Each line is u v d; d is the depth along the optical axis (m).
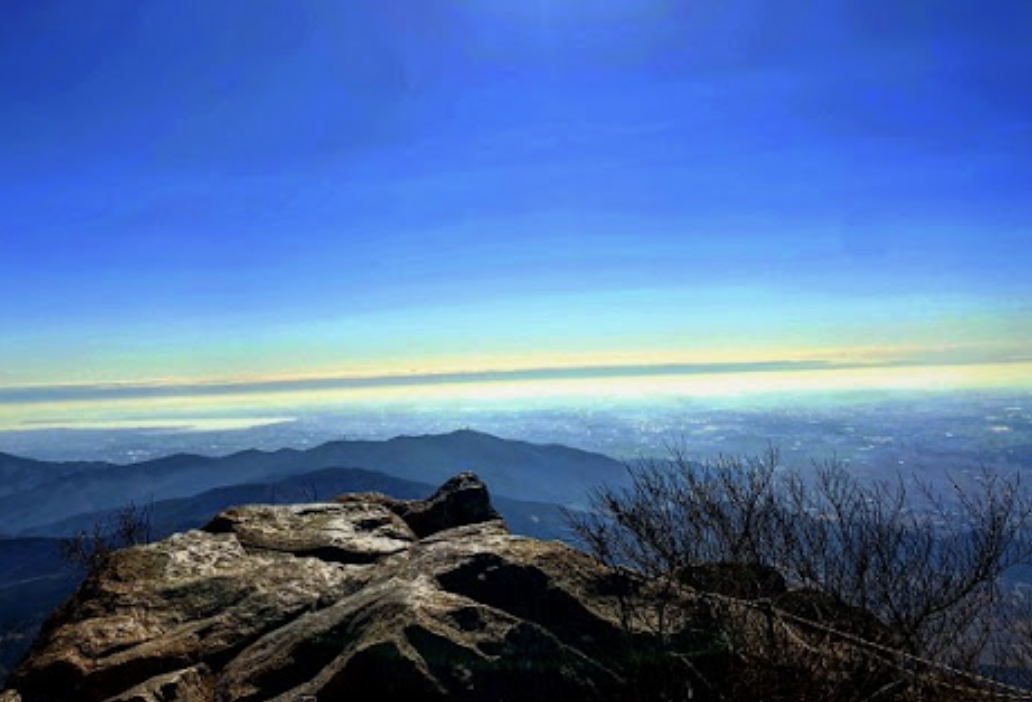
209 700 6.26
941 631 5.98
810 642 6.30
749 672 6.12
